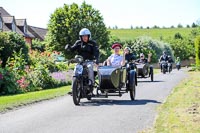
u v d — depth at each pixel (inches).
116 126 344.8
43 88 867.4
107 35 2623.0
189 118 370.6
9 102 514.9
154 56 2778.1
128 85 529.3
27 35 2837.1
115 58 574.2
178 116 382.3
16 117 402.9
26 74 847.1
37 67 882.8
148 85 805.9
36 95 614.5
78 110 441.4
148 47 2797.7
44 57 1097.4
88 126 346.6
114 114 407.8
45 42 2645.2
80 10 2598.4
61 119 384.2
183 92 617.0
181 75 1289.4
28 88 816.9
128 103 495.2
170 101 501.7
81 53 514.9
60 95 609.0
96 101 520.4
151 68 971.9
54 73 970.1
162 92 640.4
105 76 496.7
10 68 810.2
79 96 488.1
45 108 465.1
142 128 334.6
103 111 430.0
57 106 480.1
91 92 503.2
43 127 346.3
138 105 474.0
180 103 478.9
